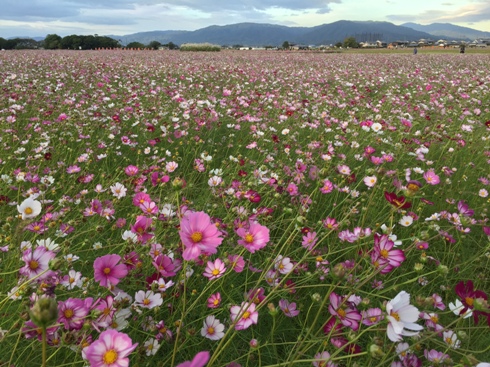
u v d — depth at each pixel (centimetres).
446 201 194
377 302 118
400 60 1285
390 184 197
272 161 229
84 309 74
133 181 169
